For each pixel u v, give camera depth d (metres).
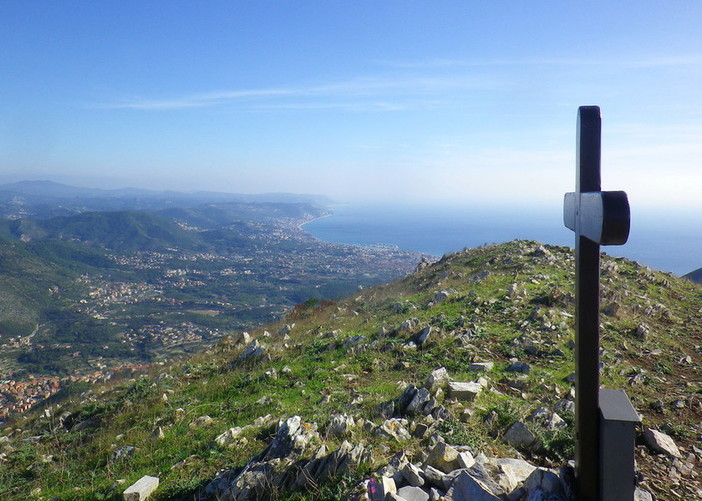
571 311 12.68
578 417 3.66
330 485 5.05
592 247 3.44
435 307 14.46
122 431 8.94
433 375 8.29
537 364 9.50
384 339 11.55
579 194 3.39
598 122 3.33
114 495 6.23
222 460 6.65
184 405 9.62
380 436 6.13
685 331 12.13
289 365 10.93
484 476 4.58
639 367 9.63
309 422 7.05
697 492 5.13
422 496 4.47
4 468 8.30
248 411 8.52
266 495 5.24
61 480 7.33
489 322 12.22
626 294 14.73
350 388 9.00
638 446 6.18
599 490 3.56
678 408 7.61
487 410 7.00
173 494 5.94
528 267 18.27
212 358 14.47
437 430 6.21
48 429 10.77
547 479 4.12
